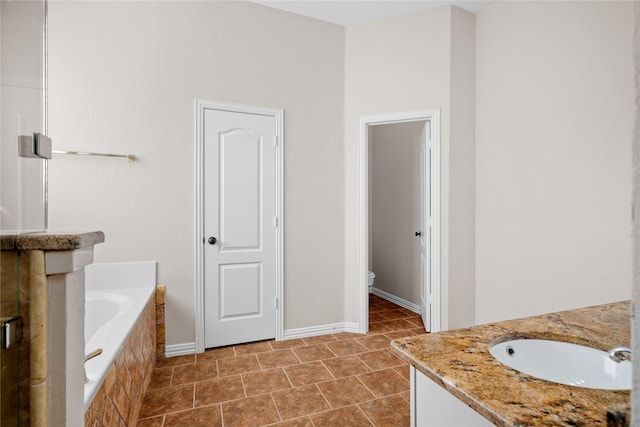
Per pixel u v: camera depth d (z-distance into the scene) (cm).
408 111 293
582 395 68
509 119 257
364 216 309
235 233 278
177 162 259
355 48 311
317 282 307
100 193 241
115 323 168
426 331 299
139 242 250
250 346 276
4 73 67
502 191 263
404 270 386
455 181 283
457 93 283
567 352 100
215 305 272
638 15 32
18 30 72
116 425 139
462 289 287
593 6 198
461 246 286
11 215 70
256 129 283
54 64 232
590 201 201
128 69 247
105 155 237
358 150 310
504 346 99
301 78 299
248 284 282
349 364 242
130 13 248
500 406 64
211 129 269
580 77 206
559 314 121
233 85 275
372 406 189
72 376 79
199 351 263
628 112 182
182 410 186
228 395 200
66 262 74
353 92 312
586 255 204
